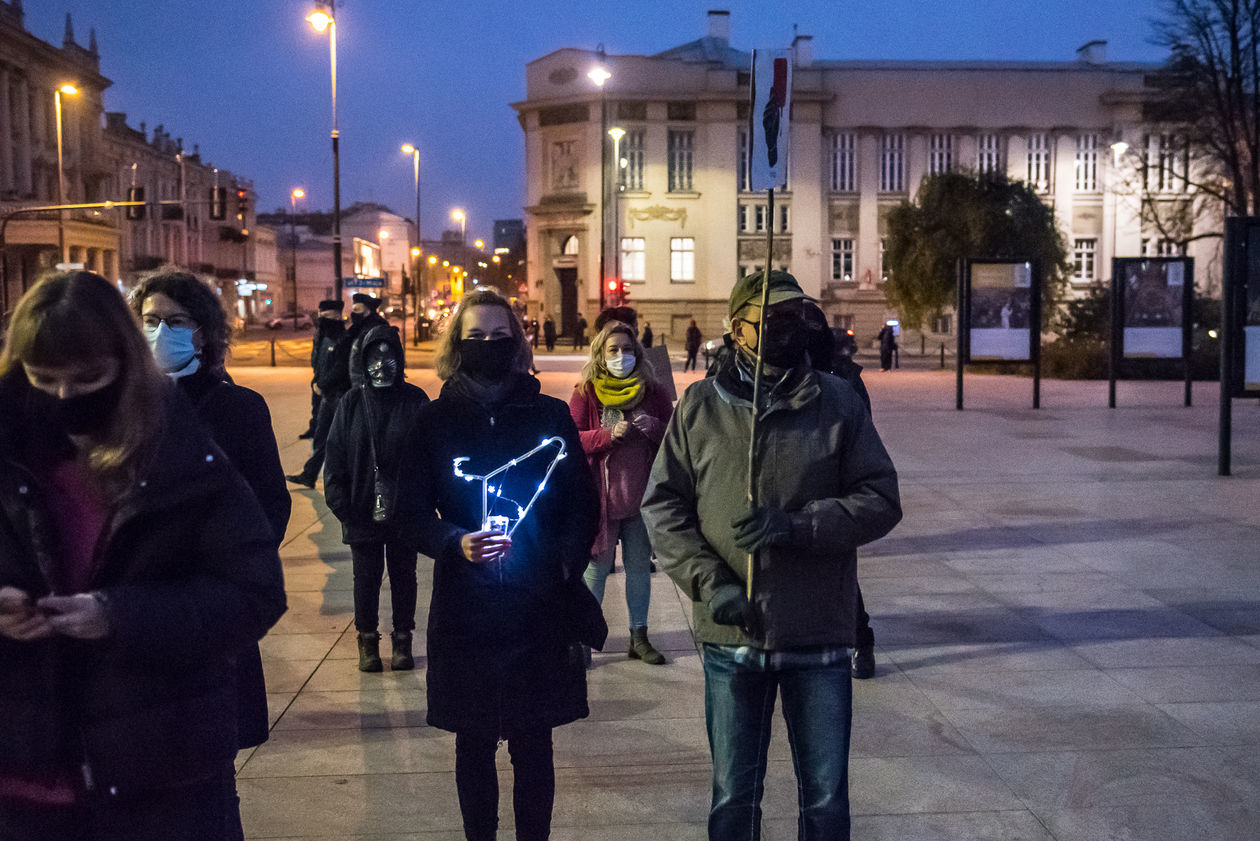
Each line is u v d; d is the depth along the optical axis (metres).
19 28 57.66
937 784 4.16
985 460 13.49
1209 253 54.53
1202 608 6.62
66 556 2.11
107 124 76.88
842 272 55.44
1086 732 4.67
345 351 10.87
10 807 2.10
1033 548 8.42
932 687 5.27
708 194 54.53
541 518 3.38
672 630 6.38
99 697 2.11
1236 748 4.48
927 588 7.20
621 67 54.44
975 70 54.66
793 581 2.97
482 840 3.35
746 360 3.13
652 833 3.82
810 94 53.78
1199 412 19.67
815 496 3.01
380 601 7.11
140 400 2.09
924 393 24.98
